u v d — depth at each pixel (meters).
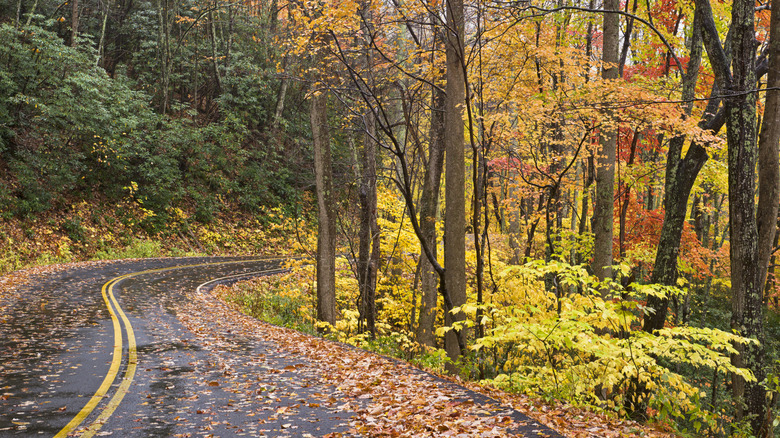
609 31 11.60
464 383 8.02
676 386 6.79
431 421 5.50
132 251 29.02
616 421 6.62
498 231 23.22
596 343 7.25
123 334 11.02
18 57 25.27
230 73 40.88
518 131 11.86
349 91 12.44
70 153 28.05
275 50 36.09
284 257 35.53
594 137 12.80
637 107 9.76
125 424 5.57
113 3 40.22
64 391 6.79
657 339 7.21
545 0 13.16
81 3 36.47
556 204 15.10
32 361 8.34
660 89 11.59
